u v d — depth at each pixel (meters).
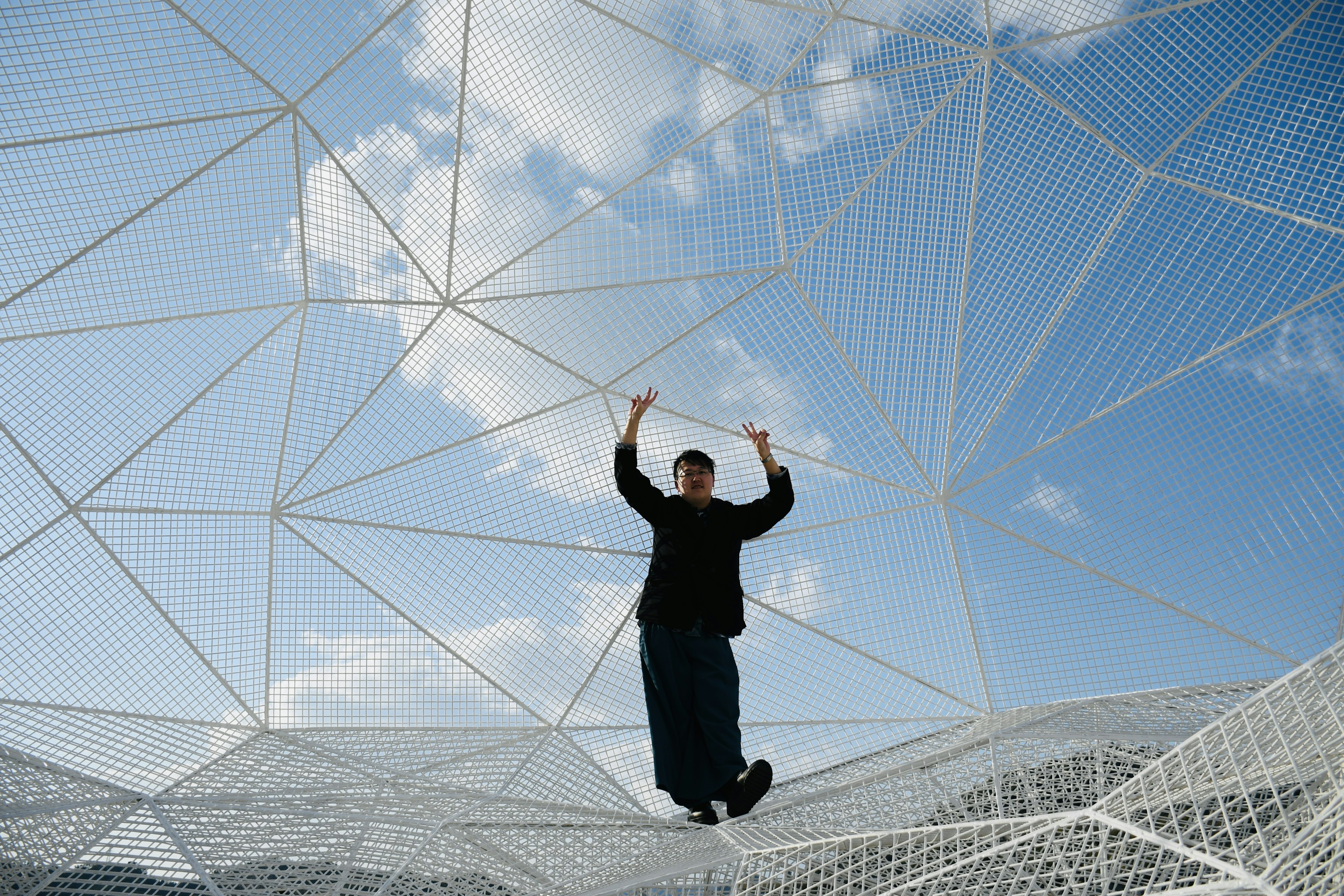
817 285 14.18
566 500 14.43
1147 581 13.47
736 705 6.40
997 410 14.41
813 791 10.61
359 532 14.55
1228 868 4.05
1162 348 13.52
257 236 12.89
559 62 12.62
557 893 7.37
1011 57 12.76
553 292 14.07
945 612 14.17
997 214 13.59
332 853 7.82
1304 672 4.71
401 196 13.13
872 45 12.91
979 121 13.22
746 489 14.36
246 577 14.07
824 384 14.45
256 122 12.12
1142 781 5.27
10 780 8.08
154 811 8.34
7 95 10.84
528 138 13.16
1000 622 13.98
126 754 11.21
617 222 13.87
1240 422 13.08
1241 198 12.64
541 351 14.37
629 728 14.04
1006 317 14.07
